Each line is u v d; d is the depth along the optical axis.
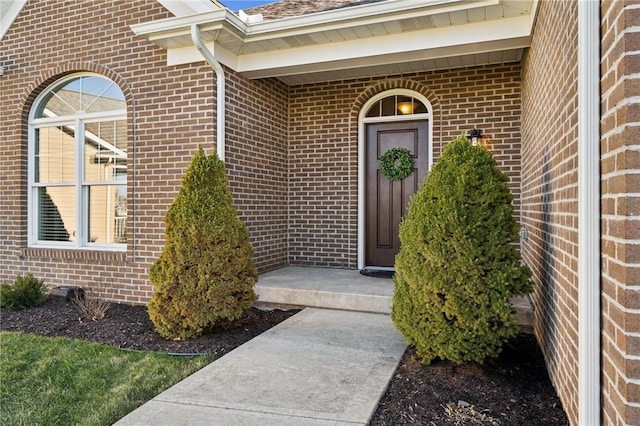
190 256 3.99
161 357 3.56
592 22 1.90
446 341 3.00
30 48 5.98
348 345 3.67
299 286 5.02
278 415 2.48
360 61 5.09
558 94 2.72
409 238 3.17
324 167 6.37
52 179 6.09
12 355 3.60
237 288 4.13
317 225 6.42
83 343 3.89
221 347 3.79
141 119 5.36
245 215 5.48
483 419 2.45
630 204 1.55
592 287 1.90
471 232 2.92
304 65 5.18
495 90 5.51
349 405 2.60
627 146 1.55
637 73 1.54
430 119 5.84
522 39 4.38
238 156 5.34
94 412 2.68
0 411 2.73
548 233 3.12
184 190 4.11
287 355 3.44
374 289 4.87
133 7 5.37
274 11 6.47
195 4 4.99
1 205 6.24
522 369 3.15
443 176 3.07
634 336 1.53
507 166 5.45
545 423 2.41
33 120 6.12
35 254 5.96
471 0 4.11
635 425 1.53
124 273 5.46
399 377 3.02
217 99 4.99
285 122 6.47
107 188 5.77
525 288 2.94
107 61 5.54
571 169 2.28
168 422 2.42
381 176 6.25
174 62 5.17
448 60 5.29
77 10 5.68
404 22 4.50
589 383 1.90
